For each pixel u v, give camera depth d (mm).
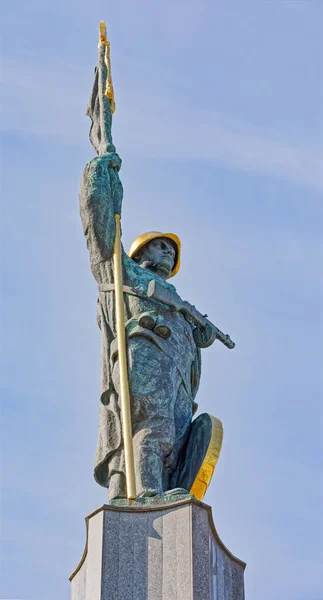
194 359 31156
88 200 31312
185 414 30047
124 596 26297
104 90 34125
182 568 26328
